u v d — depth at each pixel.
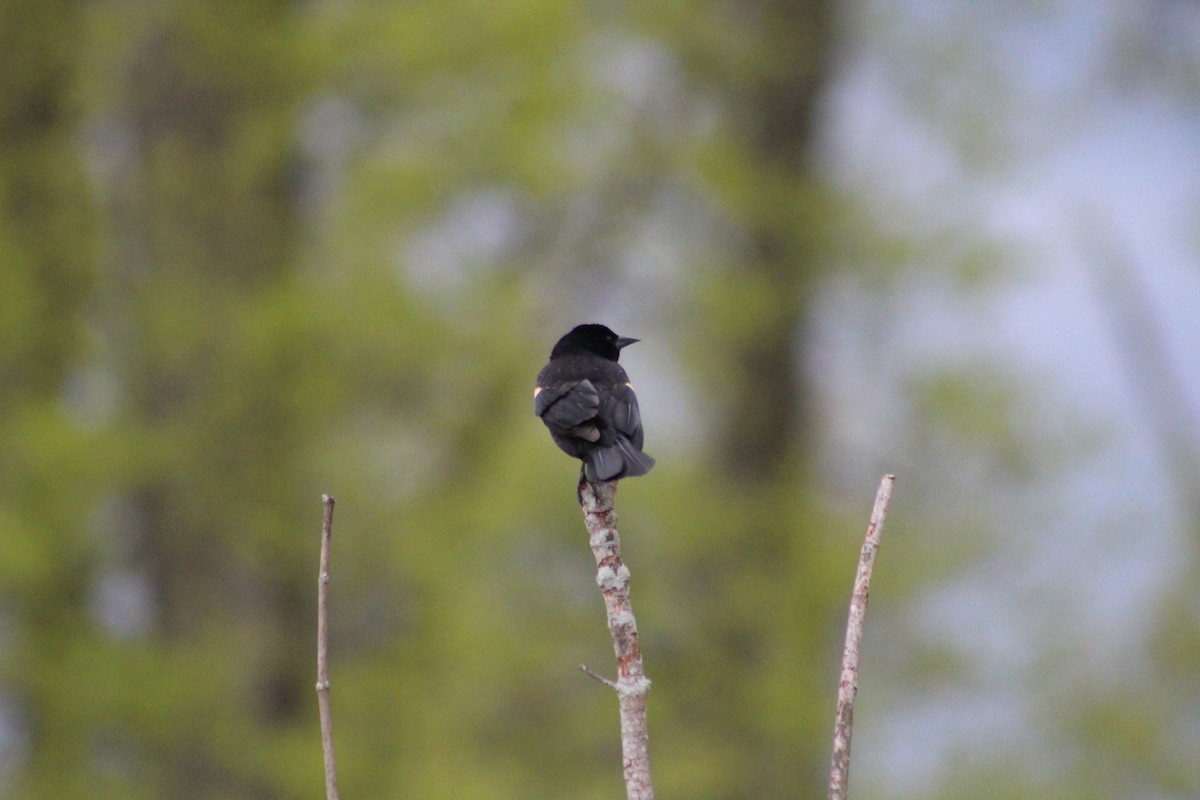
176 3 15.96
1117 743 17.20
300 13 17.00
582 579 18.28
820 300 18.89
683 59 18.14
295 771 16.09
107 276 16.50
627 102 17.36
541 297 17.45
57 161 16.16
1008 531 17.98
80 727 16.45
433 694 17.27
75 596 16.44
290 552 16.44
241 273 16.55
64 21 16.06
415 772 17.22
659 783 18.44
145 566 16.97
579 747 18.86
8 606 16.11
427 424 17.02
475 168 15.99
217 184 16.56
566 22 16.09
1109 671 17.45
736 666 18.45
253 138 16.00
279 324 15.34
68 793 16.38
